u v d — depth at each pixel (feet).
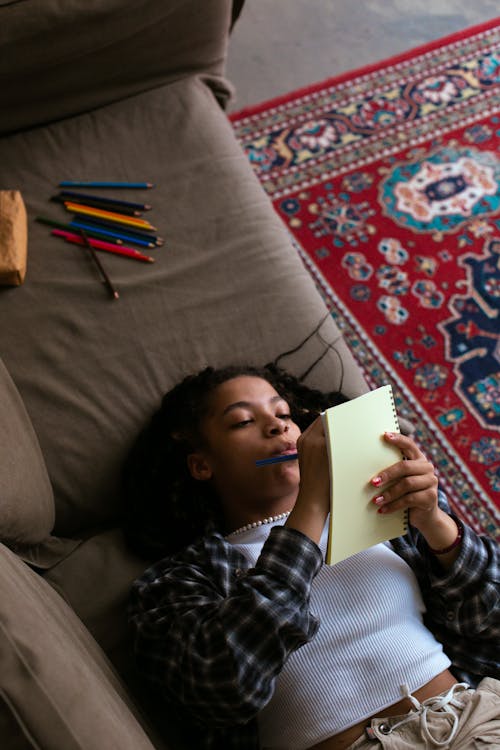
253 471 3.96
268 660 3.26
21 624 2.54
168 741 3.59
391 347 6.08
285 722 3.46
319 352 4.72
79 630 3.43
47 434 4.34
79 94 5.50
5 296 4.79
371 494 3.23
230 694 3.24
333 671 3.47
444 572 3.76
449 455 5.62
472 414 5.76
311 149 7.10
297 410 4.38
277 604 3.26
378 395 3.23
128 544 4.16
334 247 6.55
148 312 4.75
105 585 3.97
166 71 5.68
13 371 4.51
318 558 3.37
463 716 3.32
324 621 3.55
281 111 7.34
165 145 5.40
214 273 4.90
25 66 5.16
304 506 3.42
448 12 7.97
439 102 7.30
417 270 6.40
